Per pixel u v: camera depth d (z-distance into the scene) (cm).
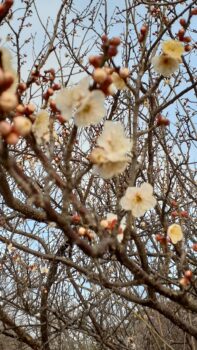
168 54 224
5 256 500
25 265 496
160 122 231
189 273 239
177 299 237
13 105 141
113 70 223
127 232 212
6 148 150
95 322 464
